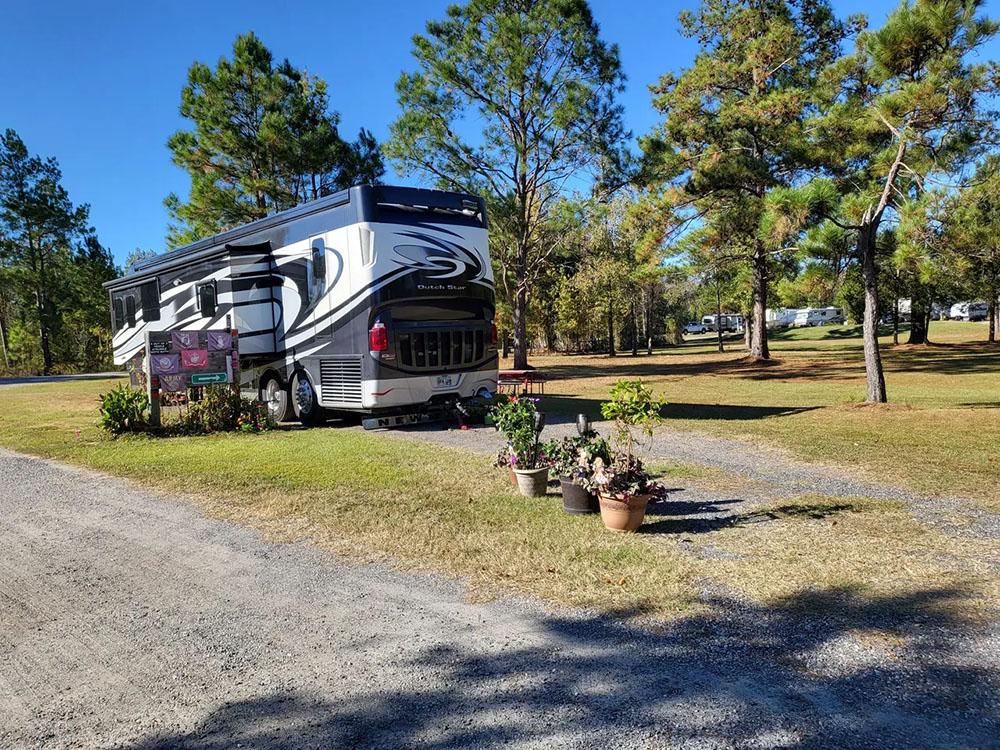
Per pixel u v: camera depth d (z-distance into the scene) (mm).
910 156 11422
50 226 35750
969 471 6688
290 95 20812
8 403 15508
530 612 3607
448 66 19844
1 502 6105
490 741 2482
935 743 2428
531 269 24297
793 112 13945
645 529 4980
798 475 6684
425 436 9500
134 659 3195
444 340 9906
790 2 22172
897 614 3484
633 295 39094
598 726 2562
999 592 3738
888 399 13242
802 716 2605
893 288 29422
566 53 20219
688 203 17328
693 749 2406
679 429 9617
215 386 10398
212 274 11867
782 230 10070
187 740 2551
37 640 3412
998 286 10742
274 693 2869
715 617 3490
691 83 18797
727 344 51250
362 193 9203
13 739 2582
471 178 21359
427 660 3117
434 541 4754
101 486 6633
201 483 6582
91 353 38844
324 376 10031
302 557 4539
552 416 11609
